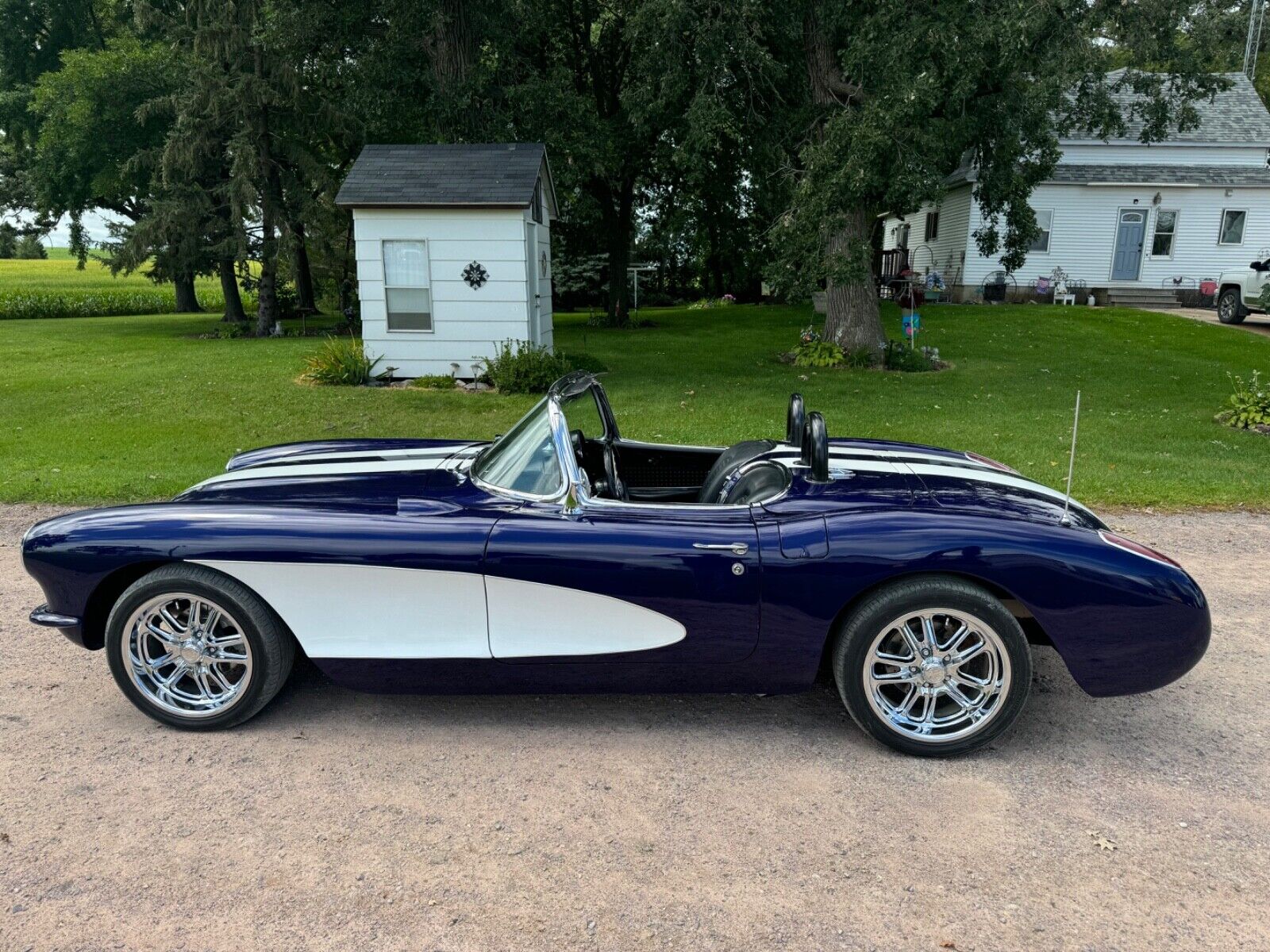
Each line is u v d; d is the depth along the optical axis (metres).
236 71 22.25
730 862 2.73
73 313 37.62
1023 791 3.15
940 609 3.24
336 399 12.38
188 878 2.63
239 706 3.49
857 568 3.24
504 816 2.97
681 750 3.43
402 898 2.55
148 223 23.52
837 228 12.27
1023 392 13.34
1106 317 22.88
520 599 3.37
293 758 3.35
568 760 3.35
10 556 5.80
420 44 17.36
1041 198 27.34
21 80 33.84
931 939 2.39
